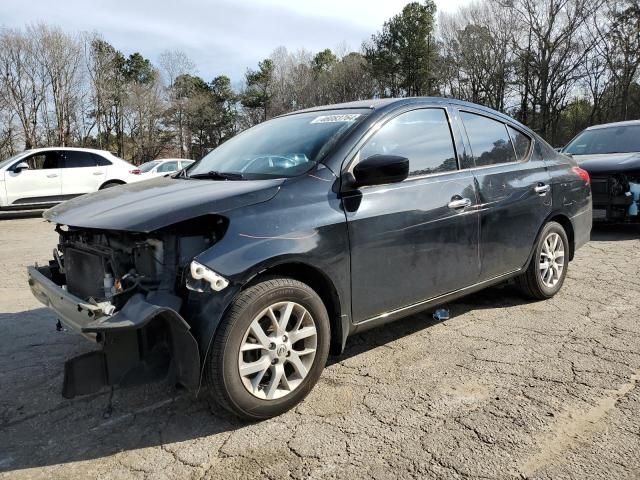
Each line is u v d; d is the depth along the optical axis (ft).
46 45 154.61
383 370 11.16
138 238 9.01
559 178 15.28
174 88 202.69
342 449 8.32
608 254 21.34
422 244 11.23
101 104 174.60
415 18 157.58
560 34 138.62
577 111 152.05
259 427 9.05
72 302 8.77
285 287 9.04
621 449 8.05
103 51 174.40
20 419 9.59
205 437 8.82
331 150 10.39
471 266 12.48
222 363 8.43
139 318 7.87
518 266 14.08
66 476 7.89
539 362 11.28
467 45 153.89
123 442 8.76
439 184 11.75
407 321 14.08
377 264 10.44
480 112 13.69
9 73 150.71
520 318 14.05
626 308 14.60
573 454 7.98
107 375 8.30
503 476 7.52
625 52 131.95
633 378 10.37
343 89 190.90
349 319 10.21
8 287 19.04
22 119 154.61
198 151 216.54
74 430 9.19
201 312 8.36
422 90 163.12
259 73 215.92
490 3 150.41
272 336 9.11
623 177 23.68
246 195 9.17
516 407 9.43
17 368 11.78
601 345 12.07
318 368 9.70
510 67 151.43
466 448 8.23
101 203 10.07
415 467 7.80
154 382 8.65
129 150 193.57
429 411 9.40
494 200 12.96
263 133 12.79
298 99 205.98
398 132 11.44
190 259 8.63
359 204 10.22
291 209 9.37
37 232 34.06
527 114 152.05
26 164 41.06
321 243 9.48
